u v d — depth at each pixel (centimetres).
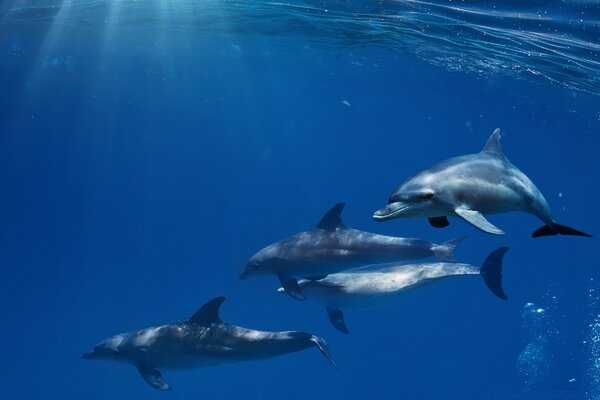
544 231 523
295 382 3134
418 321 3666
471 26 1515
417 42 1906
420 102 4206
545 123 3888
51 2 1905
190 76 4275
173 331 979
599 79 1928
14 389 3022
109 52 3180
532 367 3584
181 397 3017
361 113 5712
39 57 3431
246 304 3550
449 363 3528
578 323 4181
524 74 2150
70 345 3641
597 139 4025
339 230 991
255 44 2641
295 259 1000
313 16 1770
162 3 1873
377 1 1427
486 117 4338
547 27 1377
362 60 2639
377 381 3238
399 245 964
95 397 3012
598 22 1265
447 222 482
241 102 5781
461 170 480
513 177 505
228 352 951
